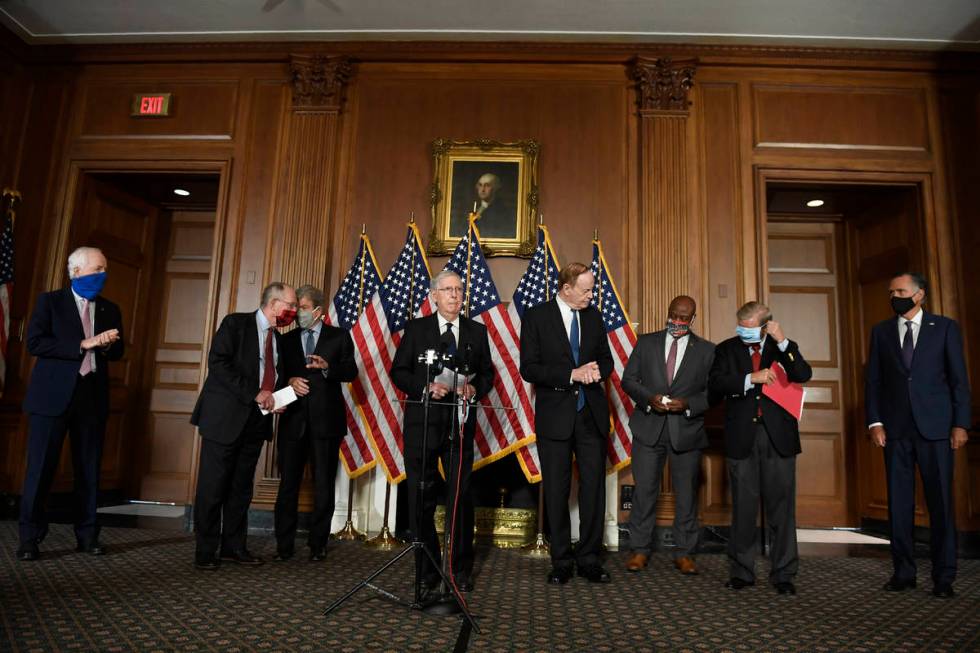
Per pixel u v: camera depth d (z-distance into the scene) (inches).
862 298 225.0
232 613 93.1
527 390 157.0
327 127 200.2
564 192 195.9
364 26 197.8
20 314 198.8
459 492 111.0
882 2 179.6
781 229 236.2
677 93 197.0
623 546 171.6
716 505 183.0
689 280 188.7
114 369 224.8
